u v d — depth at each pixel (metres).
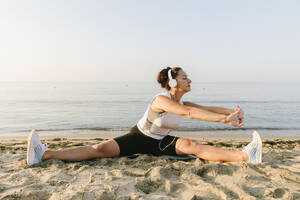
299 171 2.79
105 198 1.99
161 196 2.02
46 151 3.27
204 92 41.84
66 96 31.78
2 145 6.23
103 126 10.70
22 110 16.62
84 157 3.32
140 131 3.39
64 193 2.08
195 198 2.01
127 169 2.90
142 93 39.81
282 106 19.42
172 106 2.86
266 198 2.02
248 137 8.25
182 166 2.93
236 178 2.44
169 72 3.11
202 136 8.43
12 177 2.66
